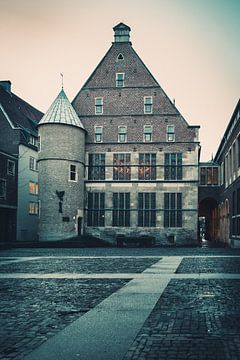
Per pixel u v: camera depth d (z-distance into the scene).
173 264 19.47
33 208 50.56
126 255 26.70
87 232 45.38
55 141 42.94
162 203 44.88
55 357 5.75
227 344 6.33
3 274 15.58
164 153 45.44
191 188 44.66
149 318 8.10
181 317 8.18
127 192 45.38
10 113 48.66
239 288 11.89
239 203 37.00
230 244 41.72
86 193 45.78
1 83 53.50
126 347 6.19
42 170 43.06
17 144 46.16
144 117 46.06
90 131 46.50
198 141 45.16
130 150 45.78
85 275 15.15
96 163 46.06
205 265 18.91
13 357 5.75
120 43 47.47
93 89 47.06
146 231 44.72
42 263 20.39
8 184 42.31
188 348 6.13
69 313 8.65
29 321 7.92
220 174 50.28
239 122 35.47
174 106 45.84
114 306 9.29
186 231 44.19
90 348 6.15
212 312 8.65
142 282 13.15
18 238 46.38
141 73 46.81
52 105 44.50
